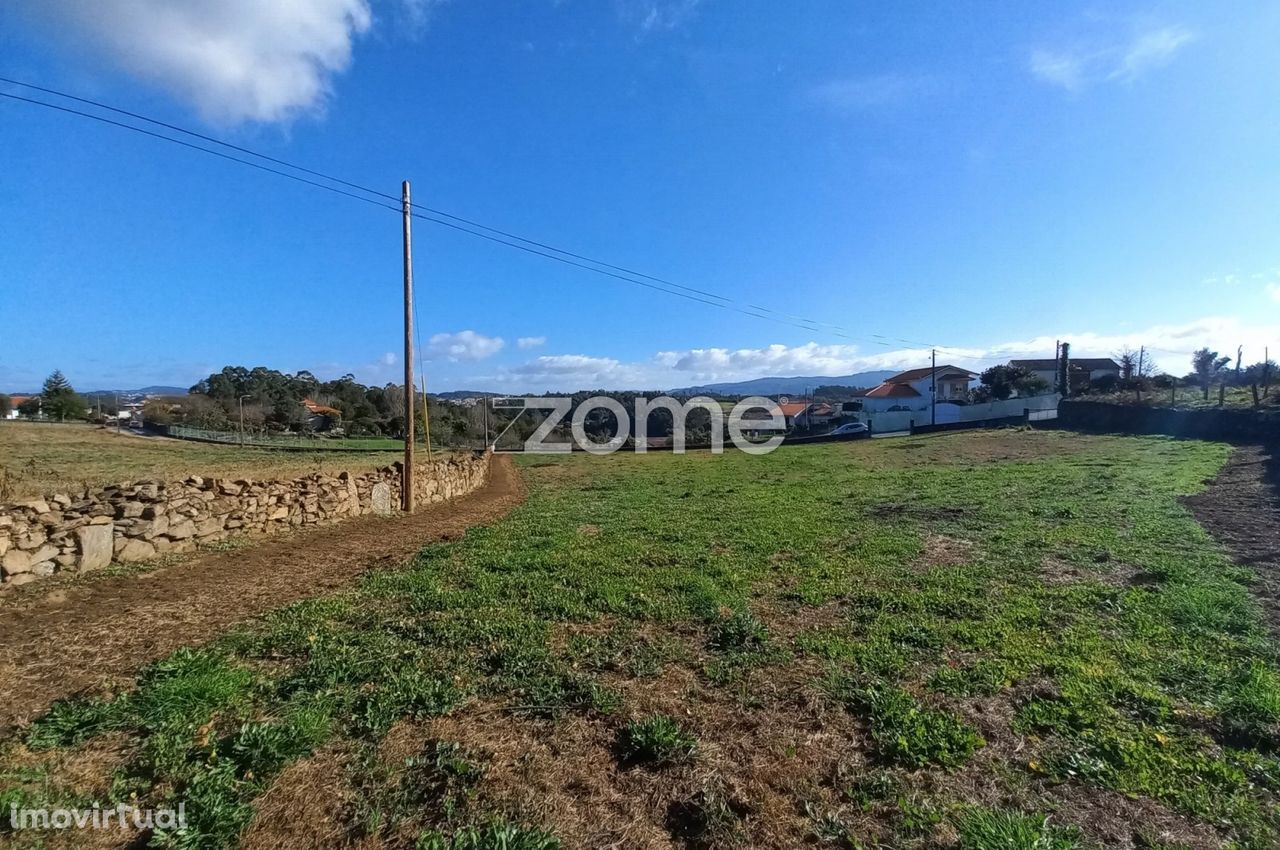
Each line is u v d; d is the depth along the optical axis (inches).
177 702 153.9
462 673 180.9
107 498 313.9
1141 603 233.3
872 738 146.2
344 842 111.6
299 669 182.2
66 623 220.8
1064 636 204.8
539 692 168.9
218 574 300.5
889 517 453.4
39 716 151.6
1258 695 154.3
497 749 140.7
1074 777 129.1
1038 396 1872.5
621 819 118.9
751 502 576.7
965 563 307.3
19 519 268.4
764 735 148.3
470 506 639.1
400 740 144.1
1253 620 210.5
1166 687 167.2
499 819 115.3
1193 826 113.9
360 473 550.3
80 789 124.3
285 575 304.3
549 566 318.3
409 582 283.0
